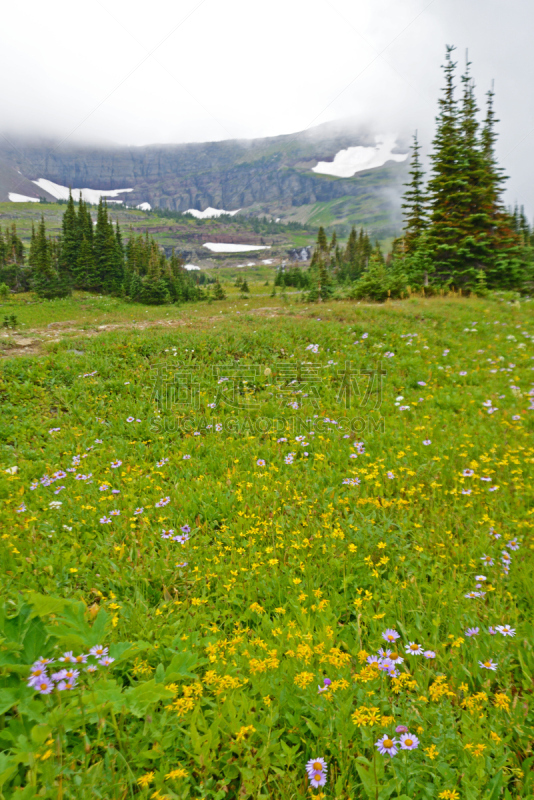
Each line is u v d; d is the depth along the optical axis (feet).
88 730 7.17
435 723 7.36
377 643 9.54
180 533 14.79
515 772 6.64
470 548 13.41
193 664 8.29
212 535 15.07
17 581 11.69
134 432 25.05
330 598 11.28
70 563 12.78
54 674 6.84
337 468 19.95
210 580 12.34
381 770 6.45
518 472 18.51
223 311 84.84
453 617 10.34
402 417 26.35
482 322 47.19
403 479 18.30
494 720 7.50
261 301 125.49
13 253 238.89
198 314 82.23
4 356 42.11
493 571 12.15
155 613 10.62
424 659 9.22
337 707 7.53
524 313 53.57
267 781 6.53
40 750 6.04
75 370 34.73
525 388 30.35
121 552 13.39
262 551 13.71
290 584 11.90
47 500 17.37
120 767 6.50
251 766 6.59
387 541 13.66
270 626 10.11
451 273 79.87
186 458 21.09
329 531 14.42
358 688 7.89
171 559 13.16
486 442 22.07
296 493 17.22
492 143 85.71
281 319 51.34
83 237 173.78
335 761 7.14
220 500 16.71
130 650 8.25
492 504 16.08
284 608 10.42
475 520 15.14
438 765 6.59
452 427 24.39
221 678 7.76
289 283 365.61
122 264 182.39
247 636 9.97
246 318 55.77
